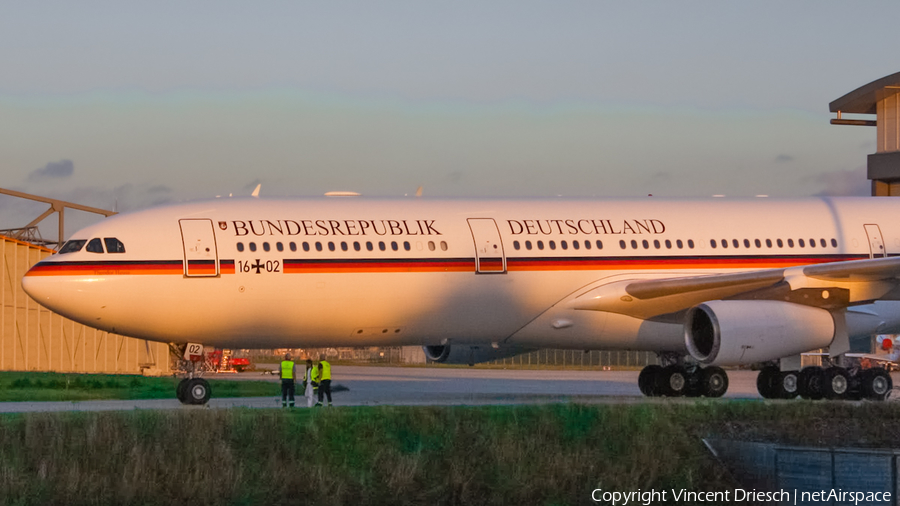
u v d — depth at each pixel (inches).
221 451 2142.0
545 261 3073.3
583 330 3164.4
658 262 3174.2
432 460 2229.3
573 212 3179.1
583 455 2290.8
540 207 3169.3
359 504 2105.1
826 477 2078.0
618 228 3179.1
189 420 2222.0
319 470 2135.8
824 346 3029.0
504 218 3093.0
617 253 3144.7
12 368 5615.2
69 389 3907.5
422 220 3016.7
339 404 2972.4
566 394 3695.9
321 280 2874.0
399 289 2940.5
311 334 2950.3
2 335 5546.3
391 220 2989.7
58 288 2728.8
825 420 2514.8
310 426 2258.9
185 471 2095.2
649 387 3380.9
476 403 2837.1
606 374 6988.2
